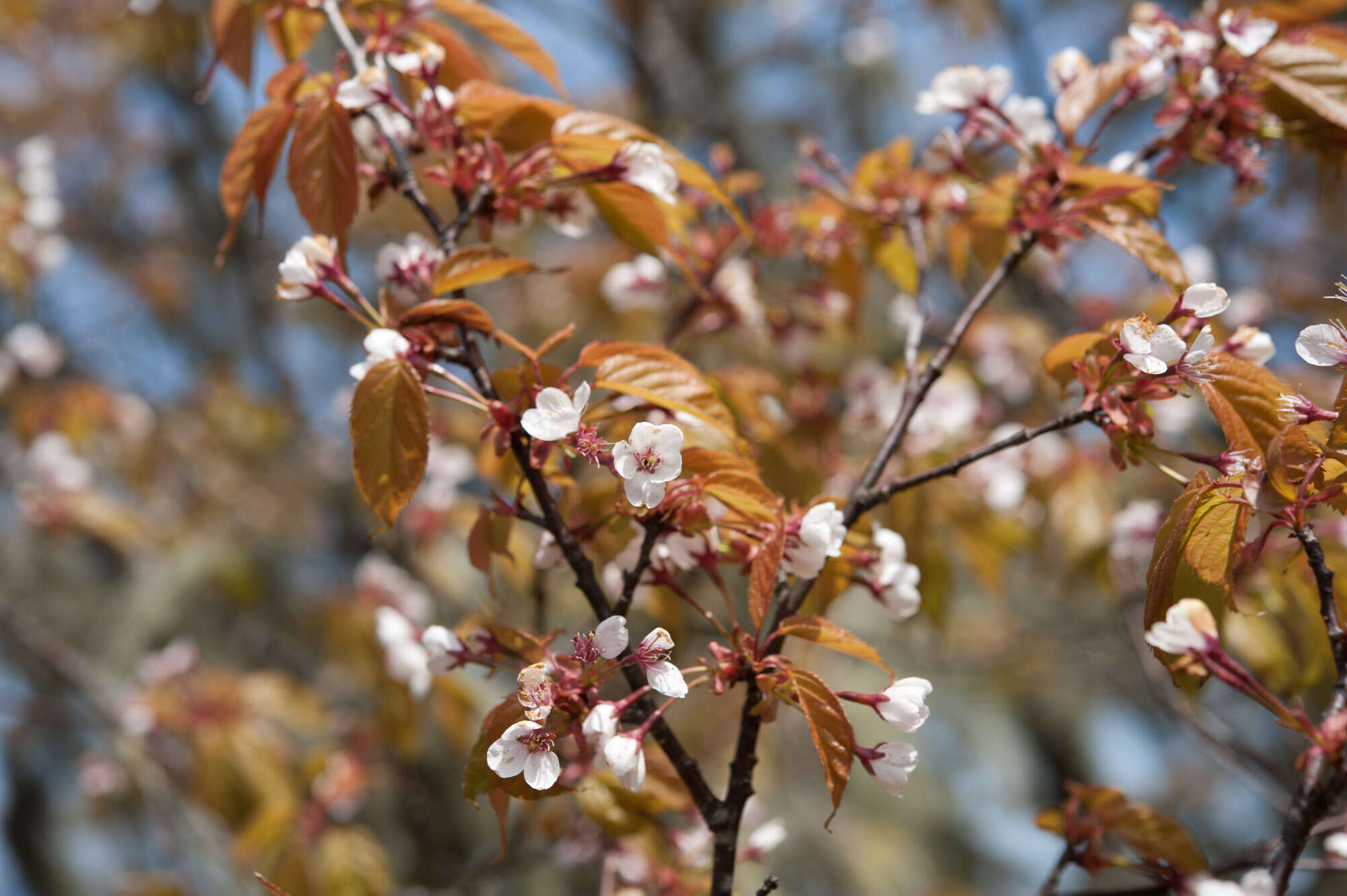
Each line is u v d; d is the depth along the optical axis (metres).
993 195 1.37
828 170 1.50
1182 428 1.76
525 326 3.15
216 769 2.10
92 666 2.95
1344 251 3.10
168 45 3.42
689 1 3.80
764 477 1.37
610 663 1.08
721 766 2.52
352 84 1.21
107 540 2.79
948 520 1.59
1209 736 1.59
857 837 3.04
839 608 2.28
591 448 1.09
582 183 1.22
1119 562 1.71
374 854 1.92
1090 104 1.28
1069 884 3.49
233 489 3.17
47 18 3.86
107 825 2.89
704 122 3.21
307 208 1.21
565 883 2.23
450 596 1.99
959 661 2.76
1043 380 1.80
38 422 2.76
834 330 1.59
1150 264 1.24
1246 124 1.28
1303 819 1.05
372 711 2.36
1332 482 1.06
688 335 1.54
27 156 2.17
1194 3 1.66
